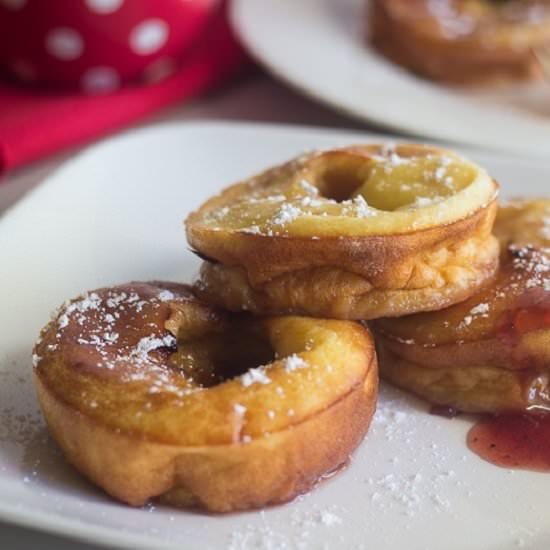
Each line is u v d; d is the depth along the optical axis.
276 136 0.52
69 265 0.46
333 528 0.38
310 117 0.59
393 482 0.40
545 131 0.55
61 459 0.39
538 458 0.41
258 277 0.41
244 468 0.38
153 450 0.37
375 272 0.40
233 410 0.38
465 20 0.63
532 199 0.46
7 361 0.42
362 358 0.40
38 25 0.56
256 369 0.39
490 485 0.40
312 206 0.41
